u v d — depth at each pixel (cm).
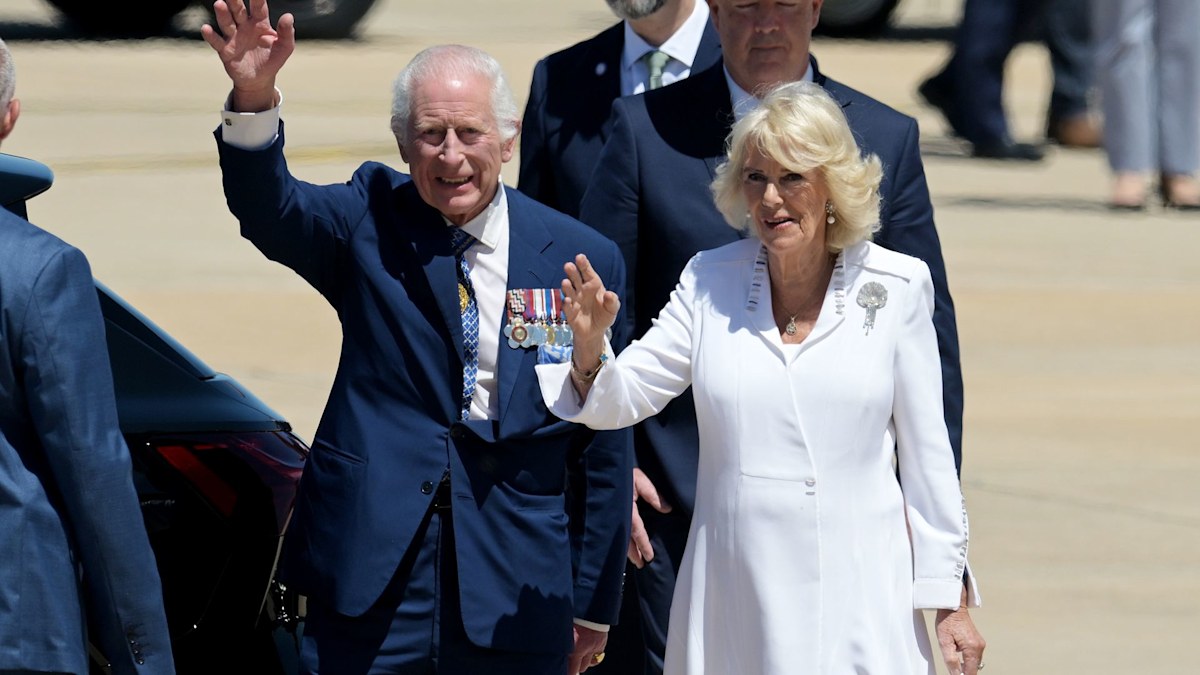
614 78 1903
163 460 1483
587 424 1431
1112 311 4106
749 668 1412
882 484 1416
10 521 1184
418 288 1435
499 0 9206
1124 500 2850
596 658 1573
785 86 1412
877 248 1440
